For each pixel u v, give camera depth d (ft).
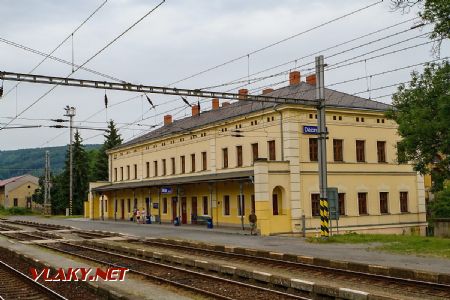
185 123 160.25
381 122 118.32
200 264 56.65
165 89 71.67
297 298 38.06
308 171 108.27
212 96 75.72
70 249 81.41
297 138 106.83
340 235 88.33
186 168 143.95
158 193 155.94
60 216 221.46
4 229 138.00
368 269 50.39
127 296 37.50
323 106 83.51
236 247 72.38
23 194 325.21
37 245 87.40
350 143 113.19
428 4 65.62
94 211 189.78
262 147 113.70
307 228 106.52
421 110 78.69
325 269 51.13
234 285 45.29
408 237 82.53
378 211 115.75
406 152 88.22
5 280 50.72
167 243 89.61
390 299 34.06
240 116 119.65
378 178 116.67
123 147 183.52
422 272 45.29
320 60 84.02
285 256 61.72
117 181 189.98
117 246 79.41
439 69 76.18
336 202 87.61
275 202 107.96
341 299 37.68
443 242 71.41
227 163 126.82
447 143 78.02
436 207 115.85
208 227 121.70
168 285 45.85
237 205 120.57
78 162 253.85
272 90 137.39
